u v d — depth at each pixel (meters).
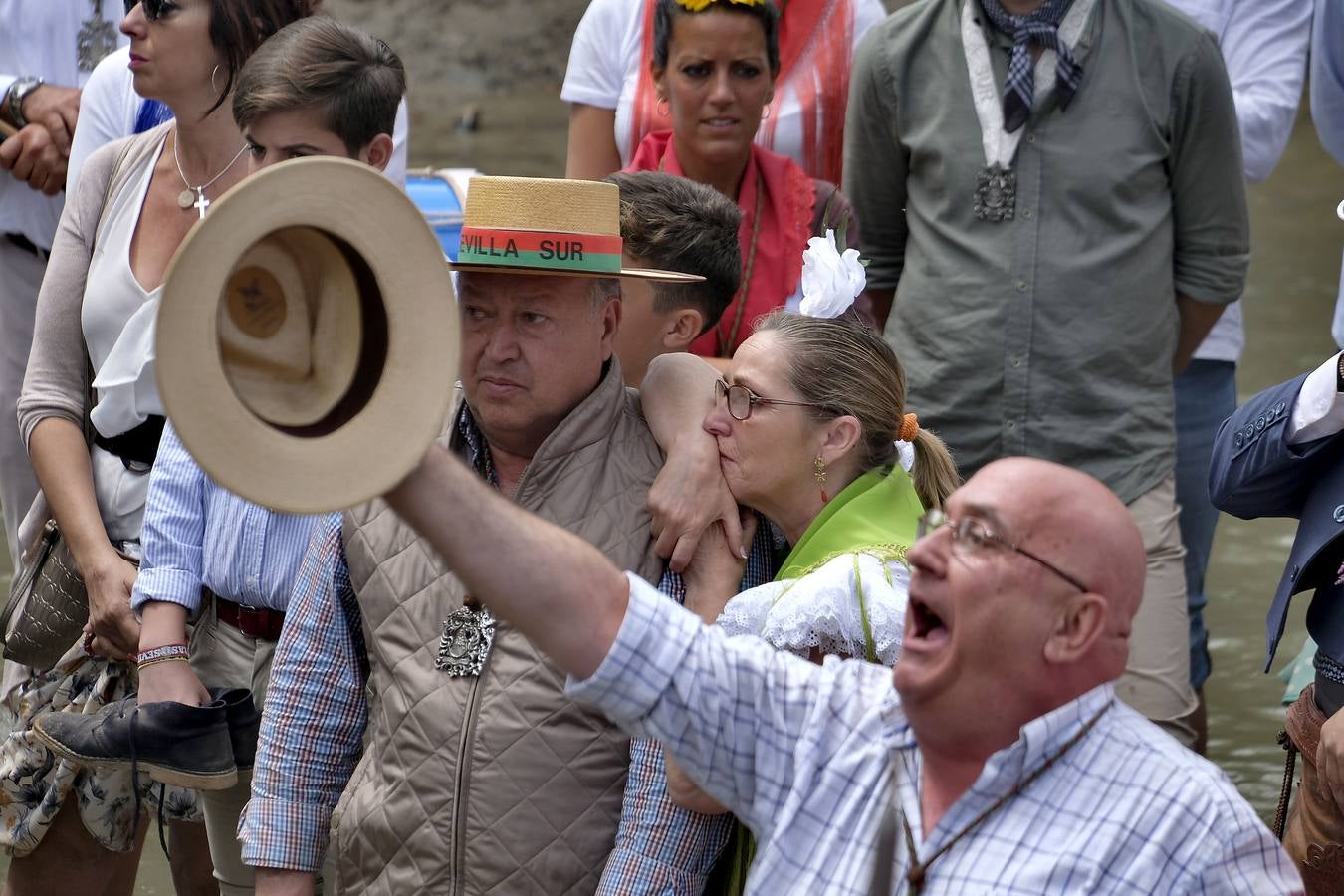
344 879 7.13
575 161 12.43
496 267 6.71
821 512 6.80
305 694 7.50
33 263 11.50
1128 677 10.73
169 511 8.49
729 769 5.66
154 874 11.71
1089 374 10.86
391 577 7.12
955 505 5.22
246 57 8.89
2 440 11.44
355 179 4.46
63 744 8.17
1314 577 8.05
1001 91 10.95
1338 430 7.75
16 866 9.38
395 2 42.31
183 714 8.08
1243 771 12.75
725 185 10.47
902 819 5.41
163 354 4.26
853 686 5.69
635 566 6.92
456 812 6.73
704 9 10.12
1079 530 5.10
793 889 5.50
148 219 9.05
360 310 4.64
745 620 6.61
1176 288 11.28
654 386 7.35
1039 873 5.04
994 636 5.10
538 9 42.16
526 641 6.83
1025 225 10.91
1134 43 10.83
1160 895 4.96
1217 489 8.32
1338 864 7.91
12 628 9.31
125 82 10.34
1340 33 11.58
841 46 12.05
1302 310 24.08
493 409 7.00
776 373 6.86
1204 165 10.98
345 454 4.50
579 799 6.73
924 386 11.20
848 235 10.62
